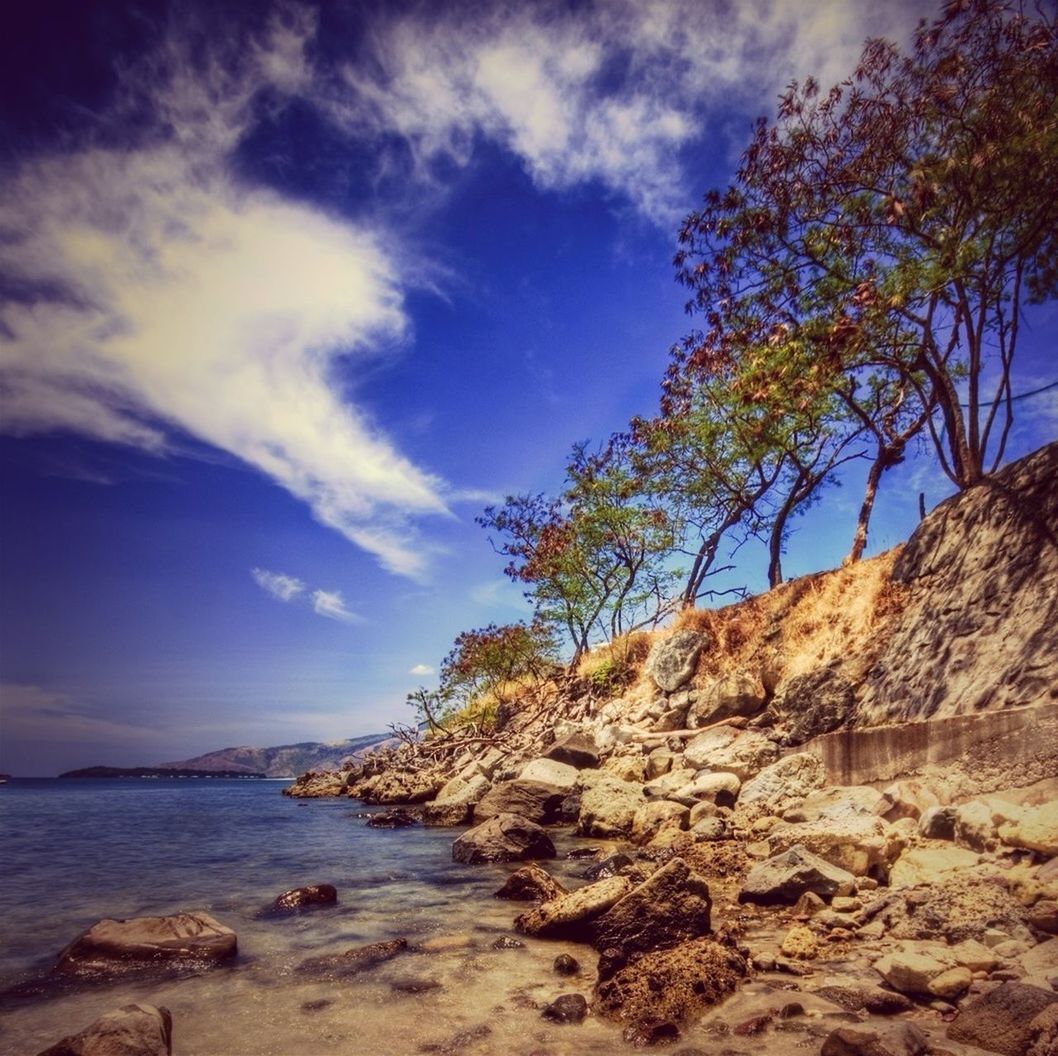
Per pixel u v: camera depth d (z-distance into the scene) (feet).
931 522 44.73
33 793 171.63
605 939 18.30
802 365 46.62
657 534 83.66
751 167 44.06
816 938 17.94
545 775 55.67
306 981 17.76
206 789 210.79
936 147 41.16
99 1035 12.32
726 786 40.96
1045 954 14.65
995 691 30.91
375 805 78.69
